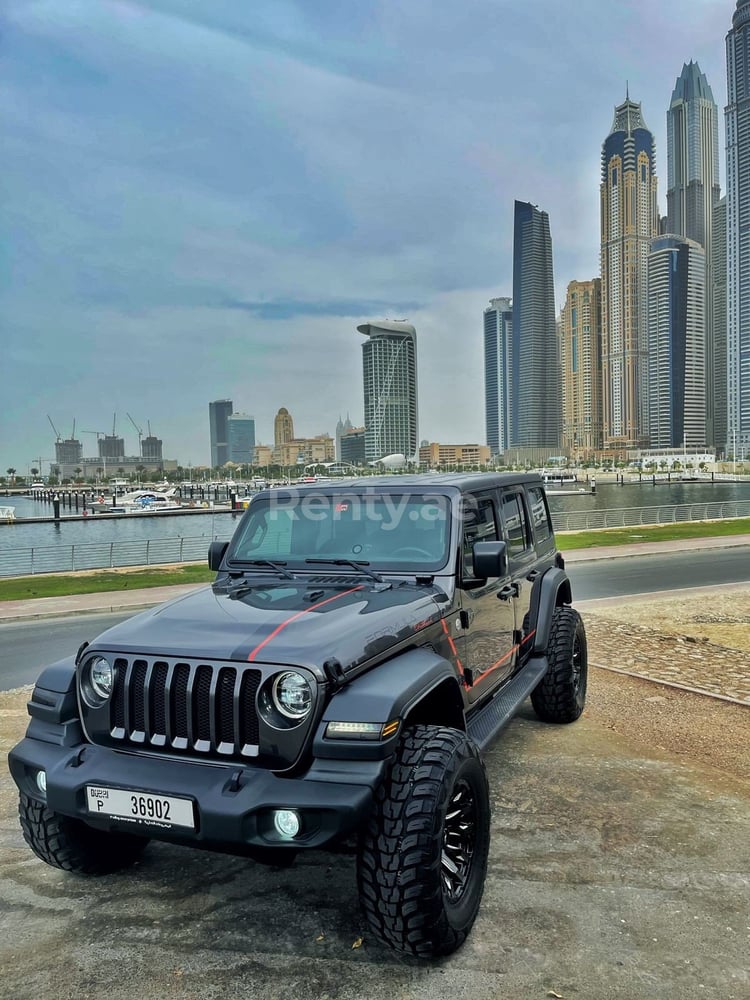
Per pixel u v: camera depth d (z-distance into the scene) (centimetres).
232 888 371
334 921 338
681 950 310
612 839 416
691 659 891
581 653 648
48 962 311
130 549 3756
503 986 287
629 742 587
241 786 282
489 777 512
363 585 395
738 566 1989
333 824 268
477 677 432
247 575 430
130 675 314
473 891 320
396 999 280
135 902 360
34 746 333
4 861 409
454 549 405
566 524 3725
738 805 462
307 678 285
